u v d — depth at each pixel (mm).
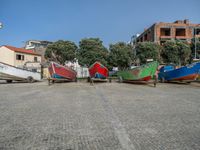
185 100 8695
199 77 19344
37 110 6523
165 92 11961
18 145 3545
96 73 19516
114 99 9016
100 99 9031
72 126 4680
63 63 37500
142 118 5410
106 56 31453
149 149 3383
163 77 20406
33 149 3377
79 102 8164
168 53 33375
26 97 9766
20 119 5320
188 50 33312
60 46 36344
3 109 6695
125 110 6484
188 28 48156
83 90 13367
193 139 3838
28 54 40906
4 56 38031
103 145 3547
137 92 11977
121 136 4000
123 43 32719
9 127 4605
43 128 4527
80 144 3596
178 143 3639
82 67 35562
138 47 32812
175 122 5008
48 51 37344
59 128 4527
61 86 16828
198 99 9000
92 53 30125
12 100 8766
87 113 6047
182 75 18156
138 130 4375
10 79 20031
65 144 3598
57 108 6859
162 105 7410
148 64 17781
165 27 47750
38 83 20516
